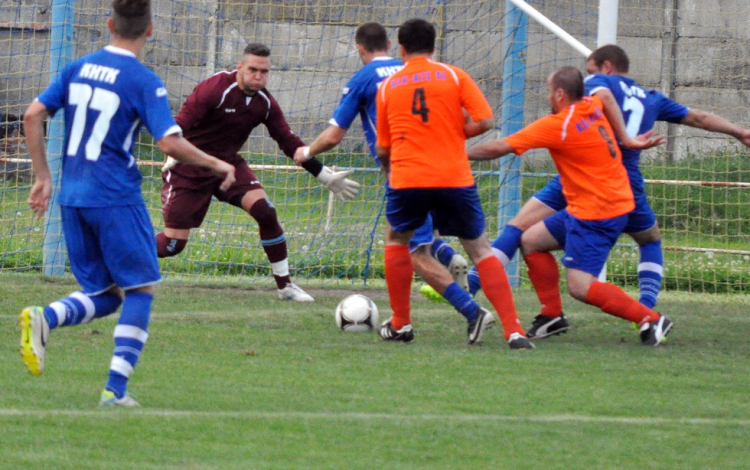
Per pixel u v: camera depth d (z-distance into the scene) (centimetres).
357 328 2238
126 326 1445
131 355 1450
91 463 1153
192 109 2556
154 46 4153
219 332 2186
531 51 4138
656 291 2288
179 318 2364
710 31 4434
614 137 2125
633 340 2202
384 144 2014
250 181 2684
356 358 1903
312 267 3409
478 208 1984
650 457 1247
